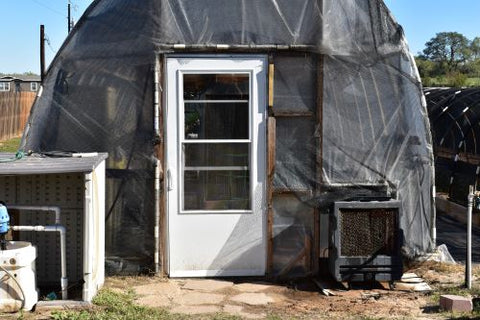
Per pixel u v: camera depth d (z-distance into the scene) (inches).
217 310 242.5
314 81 291.6
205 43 287.7
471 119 563.5
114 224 288.7
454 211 492.4
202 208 290.0
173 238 289.3
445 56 2210.9
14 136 1272.1
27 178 263.3
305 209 291.9
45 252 265.3
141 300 252.5
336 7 292.4
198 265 290.0
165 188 288.5
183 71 288.0
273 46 287.1
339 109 293.4
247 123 289.9
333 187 291.7
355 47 293.3
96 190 246.4
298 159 291.9
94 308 233.3
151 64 287.4
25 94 1371.8
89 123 291.7
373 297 261.7
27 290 230.1
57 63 294.4
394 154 296.8
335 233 268.1
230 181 290.8
